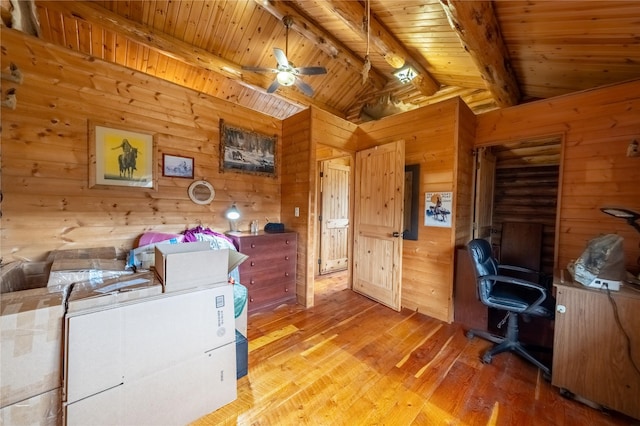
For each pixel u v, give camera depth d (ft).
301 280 10.75
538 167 13.14
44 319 3.60
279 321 9.14
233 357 5.32
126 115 7.93
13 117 6.37
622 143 7.40
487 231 12.70
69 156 7.09
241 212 10.67
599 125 7.73
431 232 9.79
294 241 10.88
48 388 3.63
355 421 4.95
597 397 5.30
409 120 10.52
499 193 14.20
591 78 9.13
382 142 11.52
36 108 6.64
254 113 10.97
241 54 13.17
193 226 9.33
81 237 7.30
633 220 6.12
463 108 9.45
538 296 7.20
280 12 10.78
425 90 13.64
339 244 16.55
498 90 9.68
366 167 11.77
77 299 3.85
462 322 9.15
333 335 8.21
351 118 18.67
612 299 5.21
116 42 11.21
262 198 11.33
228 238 9.39
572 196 8.18
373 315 9.77
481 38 7.04
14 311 3.45
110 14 10.17
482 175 11.35
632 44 6.66
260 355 7.05
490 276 7.02
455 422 4.96
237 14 11.36
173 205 8.89
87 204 7.38
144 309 4.26
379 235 11.06
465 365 6.73
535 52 8.27
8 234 6.38
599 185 7.74
